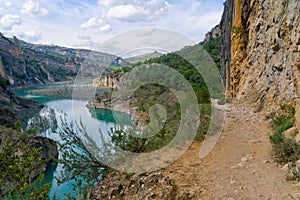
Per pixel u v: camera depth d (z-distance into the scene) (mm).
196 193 3721
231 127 7441
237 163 4832
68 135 5223
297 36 6254
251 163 4750
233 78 15703
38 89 99312
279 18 8500
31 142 16828
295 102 6797
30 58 141000
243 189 3764
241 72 14805
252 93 11453
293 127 5488
